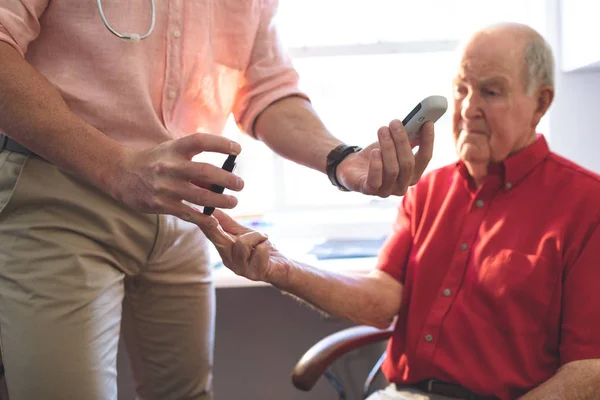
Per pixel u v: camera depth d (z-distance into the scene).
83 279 1.03
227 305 2.12
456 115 1.36
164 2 1.05
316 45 2.15
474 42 1.31
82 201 1.03
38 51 1.02
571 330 1.20
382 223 2.19
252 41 1.22
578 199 1.25
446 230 1.40
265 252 1.05
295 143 1.20
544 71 1.30
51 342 1.00
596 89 1.95
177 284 1.21
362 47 2.14
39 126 0.88
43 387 1.00
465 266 1.34
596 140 1.97
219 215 1.08
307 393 2.13
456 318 1.32
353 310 1.37
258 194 2.26
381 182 0.89
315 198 2.26
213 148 0.81
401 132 0.87
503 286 1.27
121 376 2.06
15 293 1.02
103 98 1.03
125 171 0.85
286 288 1.27
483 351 1.28
